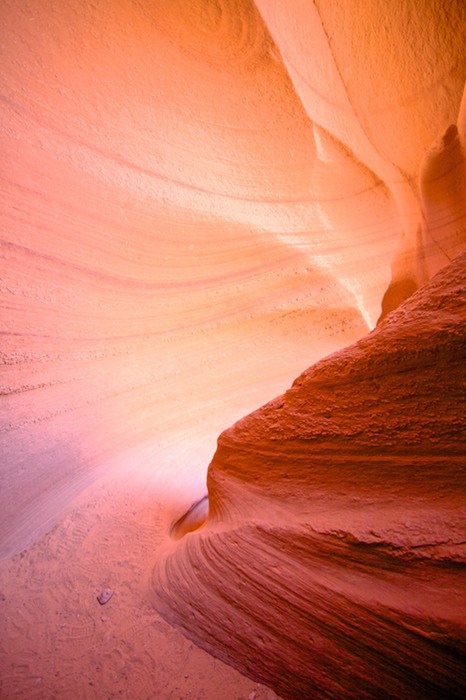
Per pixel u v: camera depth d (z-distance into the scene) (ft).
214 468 9.03
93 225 18.35
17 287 16.06
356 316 27.53
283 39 19.93
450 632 4.25
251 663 6.19
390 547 5.05
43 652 7.37
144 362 19.90
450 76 27.86
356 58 26.35
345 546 5.50
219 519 8.02
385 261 28.86
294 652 5.73
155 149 19.51
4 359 15.42
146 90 18.17
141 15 16.30
